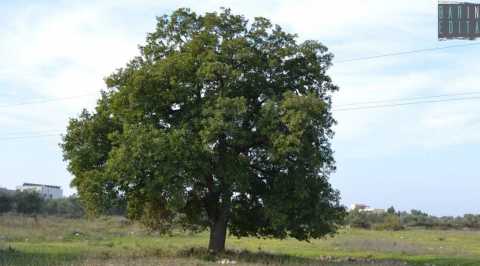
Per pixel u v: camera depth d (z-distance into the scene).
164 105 36.81
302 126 34.28
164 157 33.81
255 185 39.31
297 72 39.59
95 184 36.16
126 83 37.72
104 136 39.38
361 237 88.88
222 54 37.22
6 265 29.48
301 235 39.56
